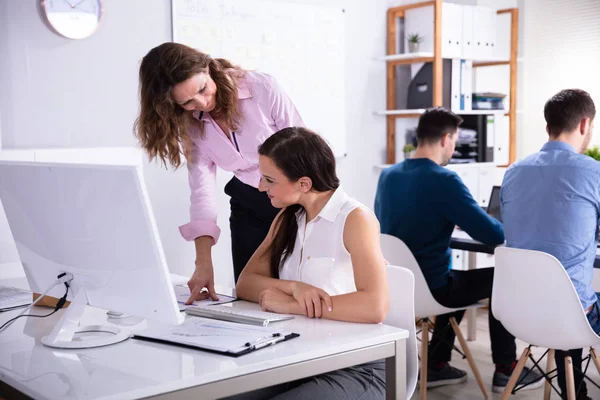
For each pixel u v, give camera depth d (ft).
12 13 11.61
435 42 15.48
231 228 8.49
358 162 16.35
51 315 6.00
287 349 4.75
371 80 16.38
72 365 4.50
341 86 15.72
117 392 3.98
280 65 14.66
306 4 14.96
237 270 8.47
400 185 10.28
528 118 18.80
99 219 4.78
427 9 15.69
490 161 16.55
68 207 4.94
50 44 12.01
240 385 4.41
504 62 17.21
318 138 5.98
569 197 8.35
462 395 10.51
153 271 4.66
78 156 12.02
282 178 5.92
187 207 13.74
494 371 11.41
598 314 8.56
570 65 17.80
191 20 13.41
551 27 18.11
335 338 5.01
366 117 16.39
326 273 6.09
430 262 10.07
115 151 12.55
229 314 5.64
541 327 8.07
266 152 5.94
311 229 6.21
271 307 5.93
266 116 7.59
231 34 13.91
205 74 6.91
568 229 8.35
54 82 12.11
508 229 9.04
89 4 12.19
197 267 7.01
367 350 5.02
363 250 5.74
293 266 6.40
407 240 10.19
